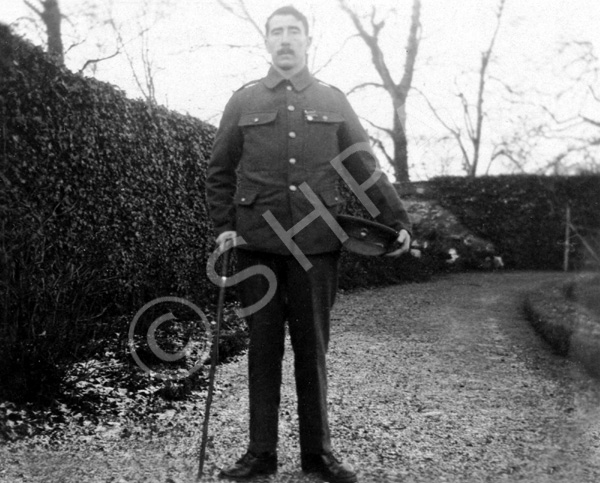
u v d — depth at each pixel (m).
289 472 3.15
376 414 4.55
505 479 3.12
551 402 4.56
